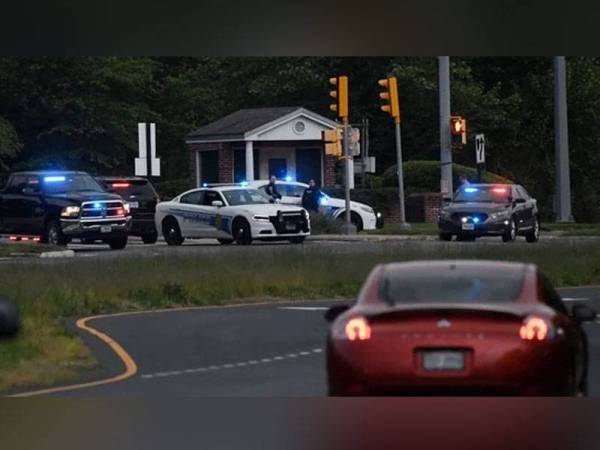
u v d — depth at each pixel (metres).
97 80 162.88
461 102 168.50
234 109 184.25
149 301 67.00
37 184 110.00
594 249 92.00
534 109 176.12
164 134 180.25
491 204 112.75
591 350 49.75
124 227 108.19
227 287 70.31
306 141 160.25
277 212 111.75
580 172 173.12
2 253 98.94
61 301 63.69
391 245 98.56
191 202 115.75
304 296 71.50
